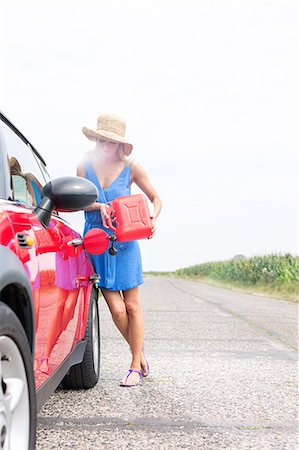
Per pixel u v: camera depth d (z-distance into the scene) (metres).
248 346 8.34
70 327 4.30
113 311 5.62
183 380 5.97
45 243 3.46
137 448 3.82
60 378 4.06
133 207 5.32
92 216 5.50
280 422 4.50
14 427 2.73
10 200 3.19
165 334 9.45
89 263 5.21
